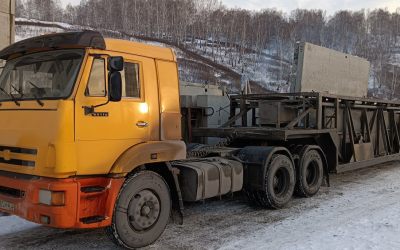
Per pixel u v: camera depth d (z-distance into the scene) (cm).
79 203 473
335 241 566
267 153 736
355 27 7362
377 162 1090
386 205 764
